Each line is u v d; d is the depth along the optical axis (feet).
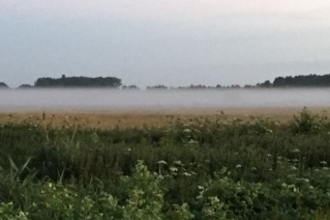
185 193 35.78
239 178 40.52
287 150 48.83
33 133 54.90
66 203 30.68
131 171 40.98
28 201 31.68
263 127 59.93
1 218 28.30
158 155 44.19
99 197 33.45
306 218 33.12
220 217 32.04
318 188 37.88
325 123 63.10
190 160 44.04
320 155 48.14
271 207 35.01
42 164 40.91
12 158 42.75
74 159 40.81
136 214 29.63
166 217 31.60
